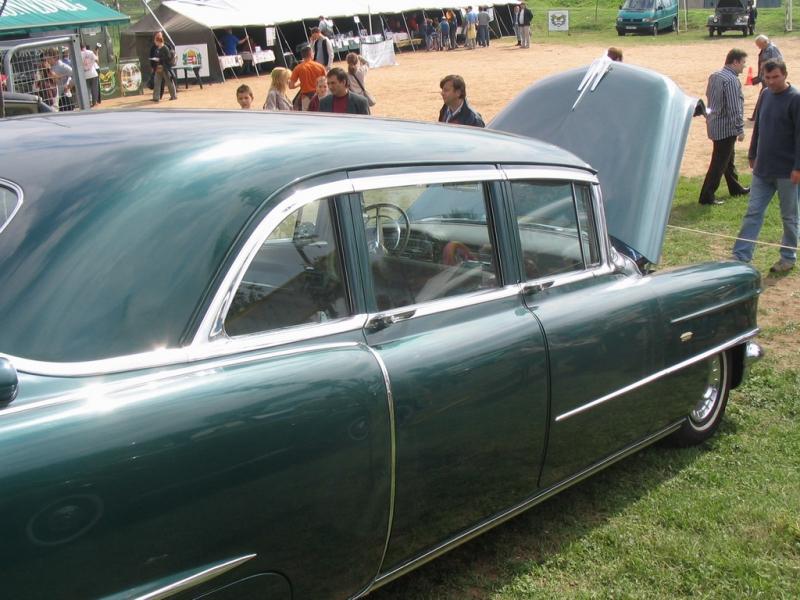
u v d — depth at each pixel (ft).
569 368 10.98
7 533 6.19
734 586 11.32
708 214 32.50
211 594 7.41
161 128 9.32
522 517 12.75
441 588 10.93
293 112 11.10
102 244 7.66
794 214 25.46
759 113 25.50
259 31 100.89
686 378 13.46
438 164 10.16
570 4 181.16
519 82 81.00
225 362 7.74
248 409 7.51
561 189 11.95
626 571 11.56
